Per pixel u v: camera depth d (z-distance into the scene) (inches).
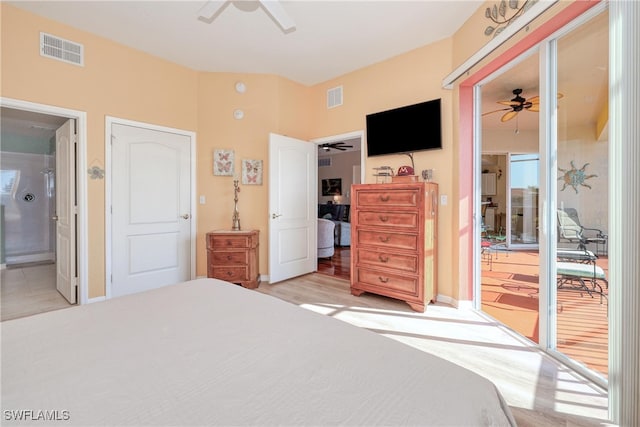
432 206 116.5
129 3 100.3
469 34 107.3
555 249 81.1
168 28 115.3
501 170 228.1
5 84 99.3
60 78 110.4
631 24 52.2
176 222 144.4
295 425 21.5
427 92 125.6
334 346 33.9
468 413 23.3
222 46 129.0
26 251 216.8
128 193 129.3
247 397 24.7
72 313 42.9
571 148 76.9
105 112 121.6
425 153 126.2
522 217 214.2
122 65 126.3
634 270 52.2
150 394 25.0
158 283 138.6
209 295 52.1
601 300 74.2
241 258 140.6
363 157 148.0
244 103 156.1
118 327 38.3
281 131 160.9
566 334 80.0
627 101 53.0
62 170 127.3
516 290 138.9
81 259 116.9
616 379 55.4
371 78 145.4
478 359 78.6
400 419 22.3
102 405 23.5
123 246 128.0
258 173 158.4
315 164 173.3
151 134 135.9
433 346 85.6
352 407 23.5
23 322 39.4
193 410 23.0
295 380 27.2
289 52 133.9
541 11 72.4
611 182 56.2
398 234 115.8
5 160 208.4
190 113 148.9
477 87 114.4
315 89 171.5
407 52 132.0
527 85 145.1
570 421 57.1
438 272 123.4
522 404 61.7
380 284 121.8
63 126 124.9
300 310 45.6
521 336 91.3
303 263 166.9
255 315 43.1
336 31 117.3
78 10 103.7
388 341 35.6
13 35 100.7
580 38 74.7
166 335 36.2
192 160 149.5
